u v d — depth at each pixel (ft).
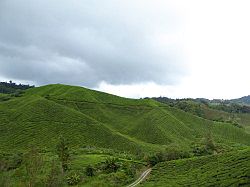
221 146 569.23
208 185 236.43
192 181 265.34
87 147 590.55
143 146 635.66
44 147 580.30
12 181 340.39
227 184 222.69
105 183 343.67
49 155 467.93
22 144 601.21
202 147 518.37
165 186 274.16
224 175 249.75
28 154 354.74
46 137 630.74
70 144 610.24
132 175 370.94
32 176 318.45
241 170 246.27
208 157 346.33
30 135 635.66
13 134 639.76
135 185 323.57
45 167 365.40
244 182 214.28
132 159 464.24
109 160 407.44
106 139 652.89
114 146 629.92
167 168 364.38
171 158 437.17
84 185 345.31
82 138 642.22
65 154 407.64
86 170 385.50
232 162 285.23
